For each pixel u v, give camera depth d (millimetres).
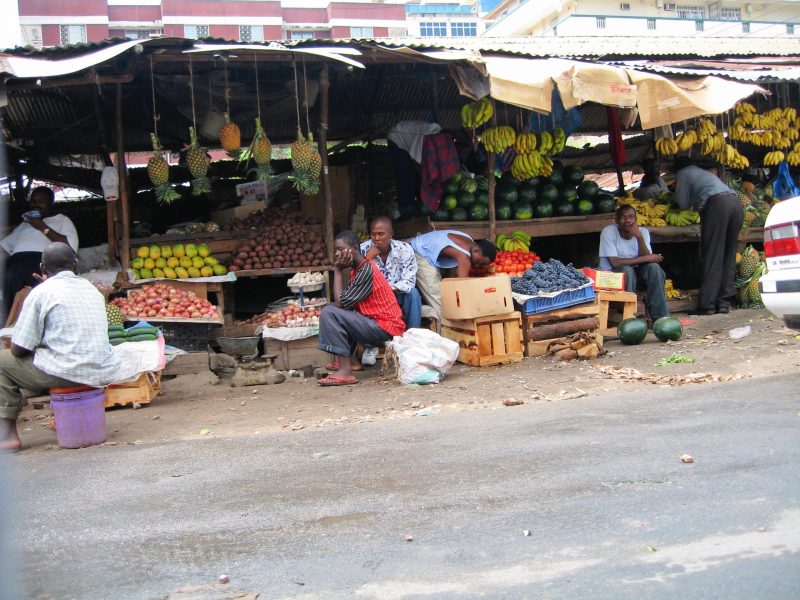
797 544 3129
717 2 50656
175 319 8055
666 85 8969
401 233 10547
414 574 3090
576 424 5188
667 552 3143
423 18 56031
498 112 10977
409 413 6023
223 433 5789
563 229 10391
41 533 3740
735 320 9727
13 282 8375
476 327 7855
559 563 3105
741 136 11477
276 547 3441
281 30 41125
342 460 4711
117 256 8961
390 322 7422
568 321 8367
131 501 4168
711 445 4461
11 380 5500
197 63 8398
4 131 10797
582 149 14766
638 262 9195
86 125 11016
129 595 3035
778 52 12641
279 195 10773
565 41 12492
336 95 11453
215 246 9109
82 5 37688
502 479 4133
